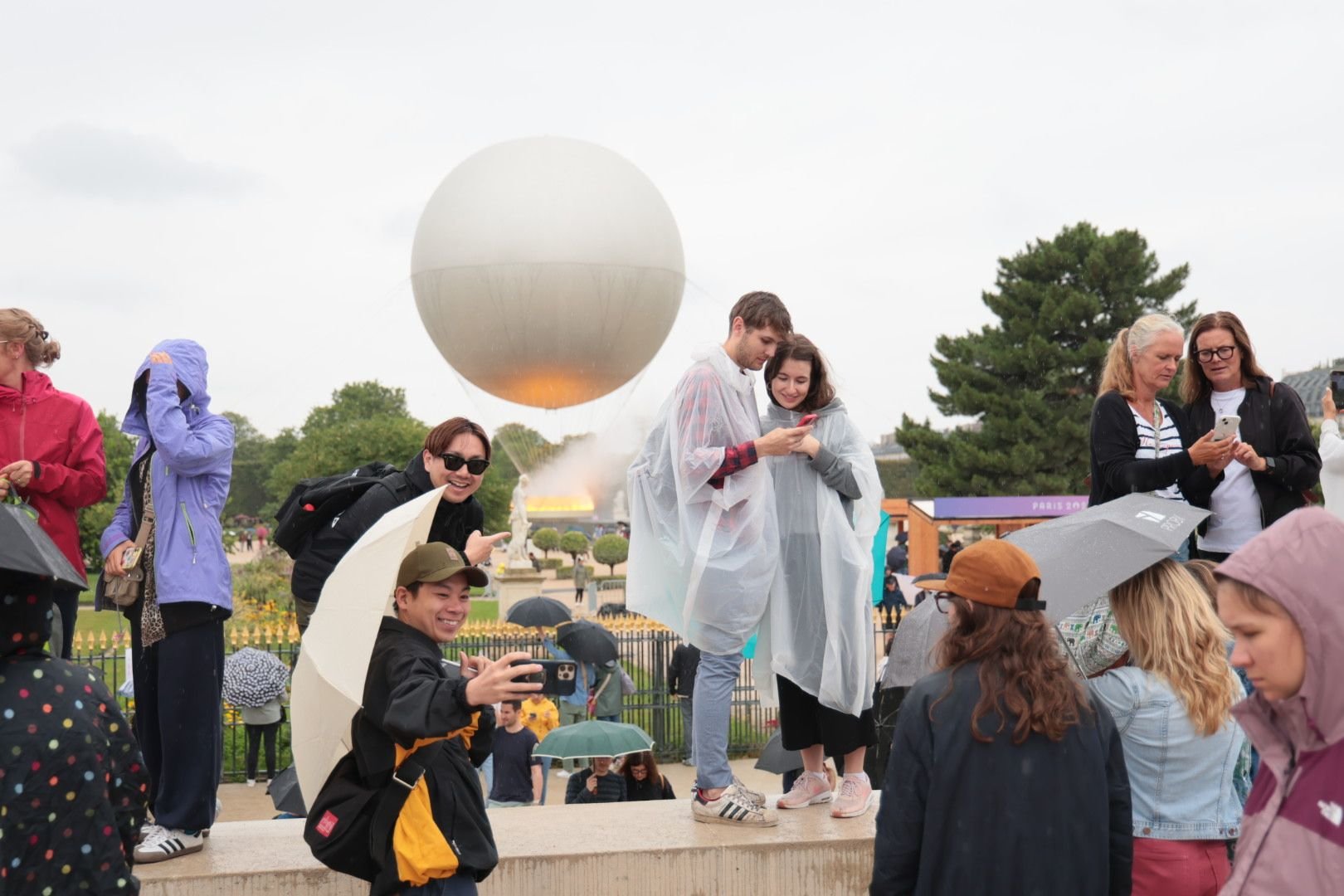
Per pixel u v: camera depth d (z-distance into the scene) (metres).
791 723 5.72
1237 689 3.79
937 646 3.47
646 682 17.44
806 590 5.53
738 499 5.34
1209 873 3.79
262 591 26.14
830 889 5.27
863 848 5.30
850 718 5.61
